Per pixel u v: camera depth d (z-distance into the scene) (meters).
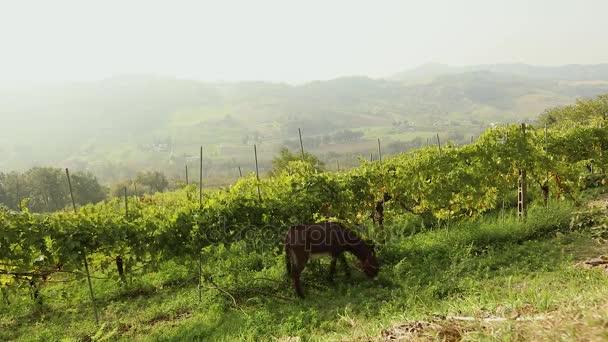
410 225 13.17
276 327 7.11
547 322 4.07
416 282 8.50
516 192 15.94
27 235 7.88
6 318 8.84
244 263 10.90
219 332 7.31
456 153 12.30
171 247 8.95
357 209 11.53
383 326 5.51
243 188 10.54
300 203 10.42
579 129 15.59
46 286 10.17
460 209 12.75
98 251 8.62
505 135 12.46
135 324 8.16
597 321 3.69
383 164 12.66
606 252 9.00
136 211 10.24
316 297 8.63
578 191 14.69
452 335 4.50
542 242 10.07
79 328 8.05
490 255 9.52
